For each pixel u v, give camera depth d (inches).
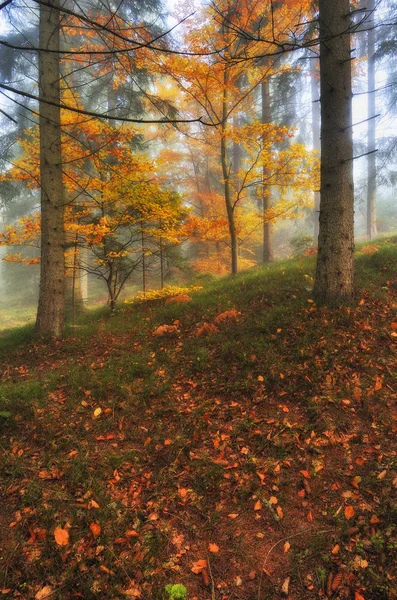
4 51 392.2
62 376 212.1
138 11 370.3
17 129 491.2
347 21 212.4
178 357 221.8
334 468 127.6
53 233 295.7
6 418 163.5
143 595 90.1
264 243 599.8
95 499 119.3
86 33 319.3
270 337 214.5
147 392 186.1
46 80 283.0
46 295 295.4
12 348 280.1
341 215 228.8
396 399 157.8
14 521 111.0
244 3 310.8
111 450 146.9
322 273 237.8
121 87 432.1
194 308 304.5
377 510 108.3
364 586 87.7
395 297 245.3
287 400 167.2
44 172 291.7
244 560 99.2
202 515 114.4
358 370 177.2
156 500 120.4
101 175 355.6
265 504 115.8
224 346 212.4
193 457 139.5
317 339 202.4
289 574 94.0
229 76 363.6
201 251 716.7
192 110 550.6
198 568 97.2
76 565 95.8
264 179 405.1
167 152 629.0
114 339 275.6
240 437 148.7
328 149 226.4
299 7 324.8
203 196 596.7
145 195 341.4
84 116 339.9
